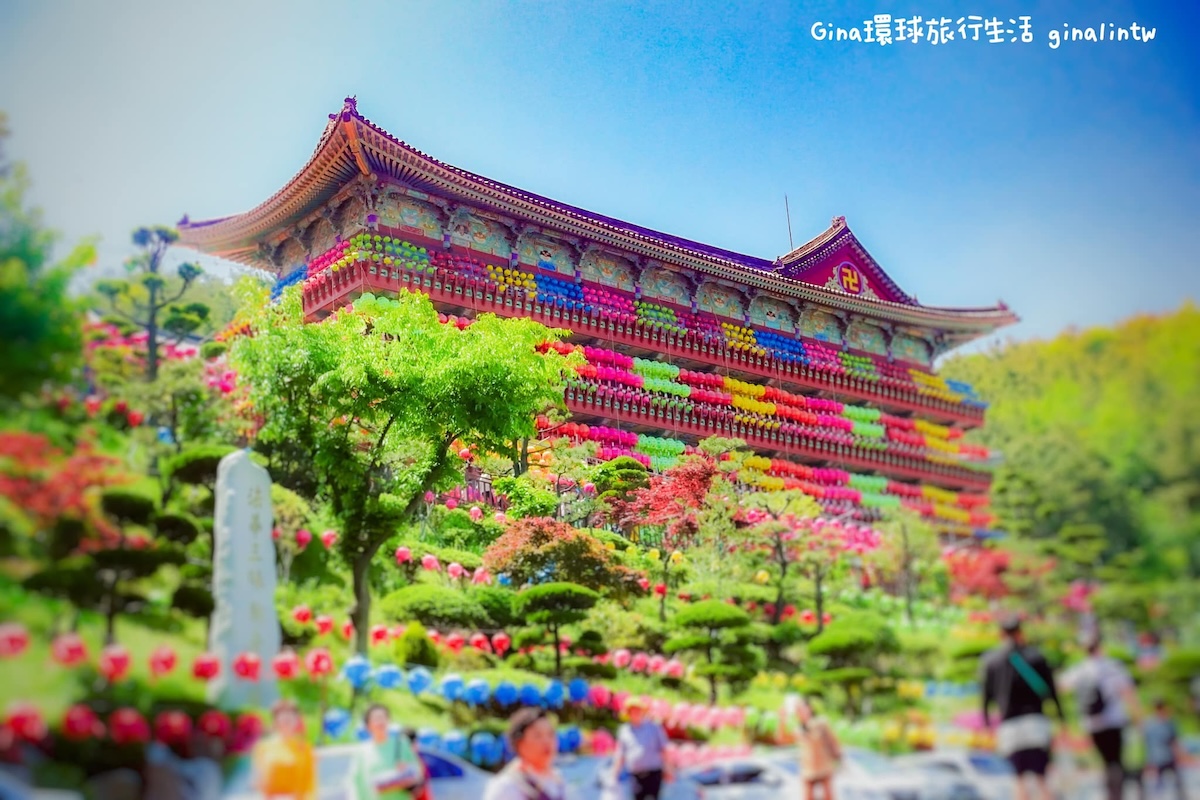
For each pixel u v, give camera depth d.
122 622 17.05
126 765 13.55
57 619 15.66
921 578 21.80
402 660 20.47
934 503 23.77
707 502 30.42
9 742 12.65
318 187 43.00
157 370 21.38
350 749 14.91
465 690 18.95
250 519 17.66
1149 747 14.37
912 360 58.12
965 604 19.88
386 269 41.28
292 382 23.48
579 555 24.66
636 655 22.41
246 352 23.09
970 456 21.52
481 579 24.72
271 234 47.28
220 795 13.84
